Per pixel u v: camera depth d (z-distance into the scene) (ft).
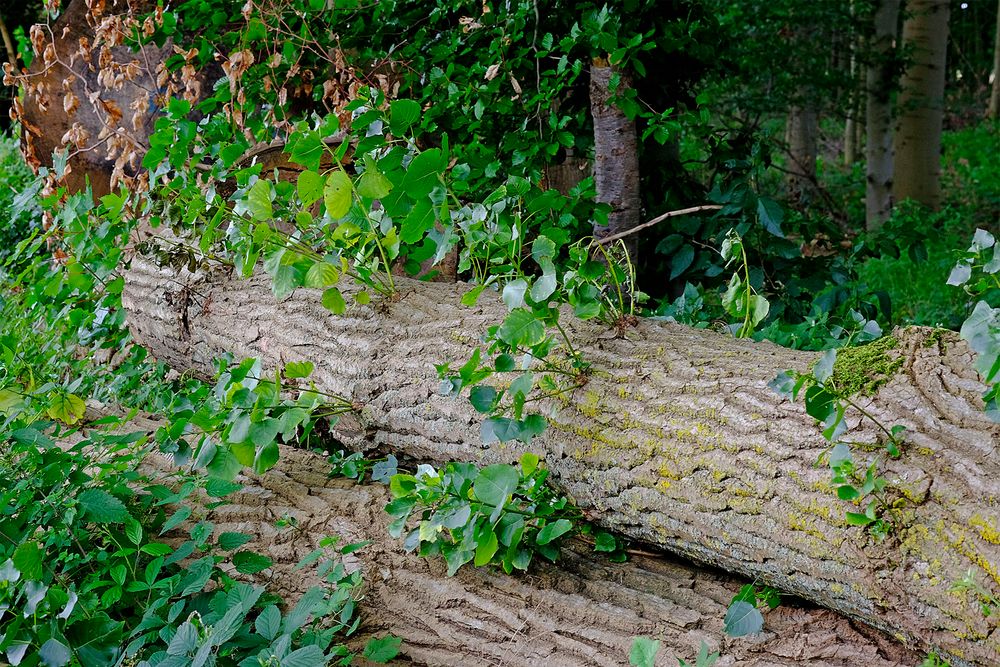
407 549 7.79
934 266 22.61
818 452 6.33
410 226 8.34
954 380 6.14
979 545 5.48
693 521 6.88
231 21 14.35
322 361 9.56
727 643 6.76
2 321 14.25
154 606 6.75
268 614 6.56
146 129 16.67
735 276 8.55
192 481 8.38
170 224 11.75
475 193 12.83
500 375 8.20
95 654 6.56
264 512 8.57
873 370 6.49
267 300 10.64
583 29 12.20
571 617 7.23
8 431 8.36
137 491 8.86
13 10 28.73
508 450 8.04
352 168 14.53
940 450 5.88
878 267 23.21
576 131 14.32
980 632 5.40
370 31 14.24
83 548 7.75
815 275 13.29
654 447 7.10
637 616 7.14
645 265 14.19
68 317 13.98
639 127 13.93
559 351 8.10
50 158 17.08
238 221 10.08
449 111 12.99
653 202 14.05
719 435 6.80
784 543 6.35
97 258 12.17
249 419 7.62
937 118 33.35
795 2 26.58
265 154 14.64
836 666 6.40
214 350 11.23
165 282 11.80
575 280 7.86
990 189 36.40
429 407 8.58
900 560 5.79
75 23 16.57
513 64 12.75
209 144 12.50
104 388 12.86
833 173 43.42
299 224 9.05
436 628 7.36
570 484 7.63
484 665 7.06
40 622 6.94
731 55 15.30
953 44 68.80
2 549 7.39
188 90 13.56
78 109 16.85
